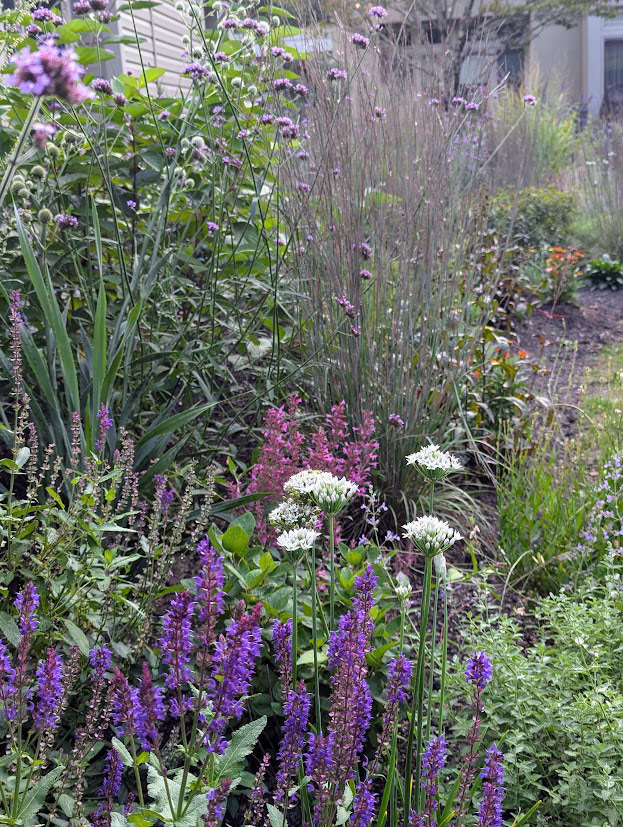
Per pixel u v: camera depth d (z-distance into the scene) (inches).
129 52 280.5
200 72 129.5
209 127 138.3
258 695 87.0
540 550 127.8
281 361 149.3
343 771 59.9
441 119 149.4
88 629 85.6
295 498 70.4
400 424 134.5
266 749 88.4
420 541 64.0
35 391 120.2
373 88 147.8
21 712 57.0
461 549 134.8
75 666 67.9
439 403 146.9
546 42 837.2
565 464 146.4
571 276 301.6
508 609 119.2
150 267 127.3
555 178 435.5
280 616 87.4
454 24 159.5
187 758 53.4
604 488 127.3
